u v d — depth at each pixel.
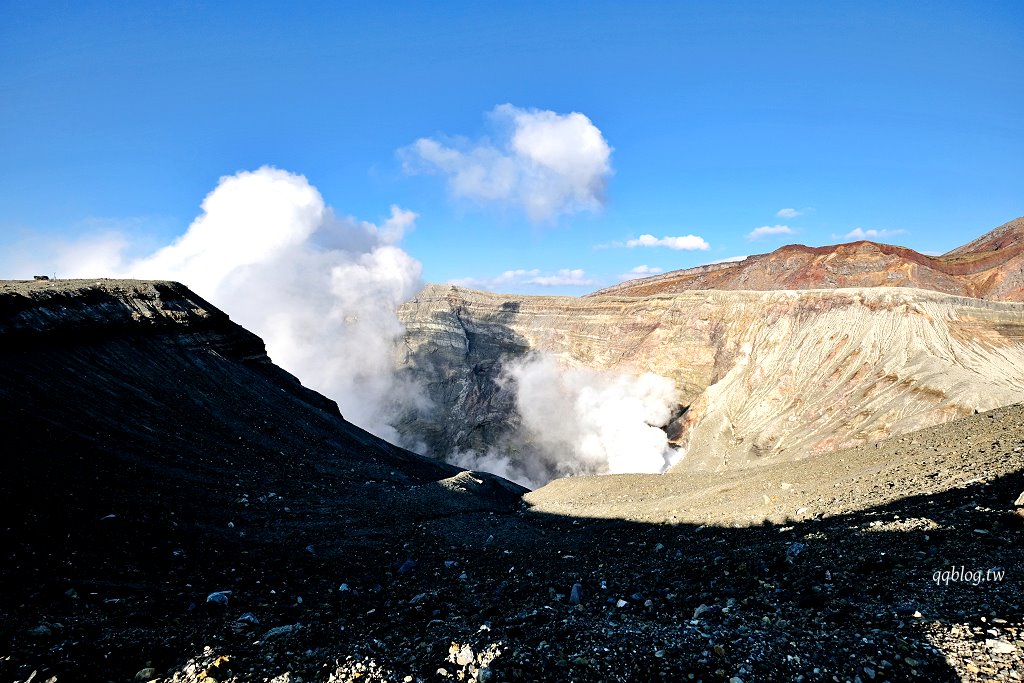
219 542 22.75
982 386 60.41
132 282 56.47
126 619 13.95
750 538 21.28
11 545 16.61
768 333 107.50
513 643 11.59
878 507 19.98
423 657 11.18
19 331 38.41
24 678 10.26
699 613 13.53
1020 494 16.19
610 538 28.00
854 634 10.92
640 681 9.80
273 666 10.92
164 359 50.50
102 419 34.28
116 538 19.86
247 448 40.69
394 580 21.55
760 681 9.48
